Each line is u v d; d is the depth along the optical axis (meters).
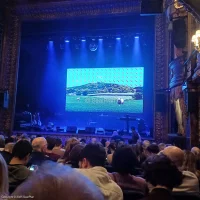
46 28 16.78
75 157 3.52
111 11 14.32
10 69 15.07
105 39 17.06
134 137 11.99
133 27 15.68
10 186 2.43
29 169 2.91
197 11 6.30
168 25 12.24
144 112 17.70
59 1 14.66
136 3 13.86
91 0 14.30
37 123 17.39
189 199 2.49
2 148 5.29
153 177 1.79
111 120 17.77
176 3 9.80
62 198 0.64
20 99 19.23
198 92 8.62
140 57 18.03
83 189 0.67
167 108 12.65
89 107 18.03
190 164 3.91
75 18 14.88
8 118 14.69
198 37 7.44
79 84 18.39
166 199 1.69
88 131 14.59
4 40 15.08
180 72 9.89
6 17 15.27
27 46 18.89
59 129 15.68
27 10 15.26
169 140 11.34
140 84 17.30
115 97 17.64
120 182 2.59
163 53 13.21
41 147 4.29
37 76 19.80
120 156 2.64
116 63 18.55
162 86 13.05
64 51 19.02
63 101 19.45
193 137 8.55
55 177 0.67
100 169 2.26
